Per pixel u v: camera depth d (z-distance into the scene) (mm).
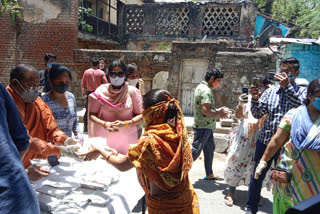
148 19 12312
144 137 1745
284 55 7453
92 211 1788
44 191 1917
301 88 2891
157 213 1837
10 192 1230
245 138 3432
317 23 15258
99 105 3092
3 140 1276
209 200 3668
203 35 11727
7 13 9031
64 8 8773
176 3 11812
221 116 3750
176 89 8414
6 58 9320
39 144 1922
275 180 2184
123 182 2266
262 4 18766
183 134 1762
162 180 1738
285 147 2152
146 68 8562
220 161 5340
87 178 2146
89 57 8773
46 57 4801
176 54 8266
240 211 3412
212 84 3854
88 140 2486
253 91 3291
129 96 3072
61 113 2650
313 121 1979
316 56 6762
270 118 2910
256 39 10680
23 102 2027
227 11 11242
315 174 1979
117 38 12695
